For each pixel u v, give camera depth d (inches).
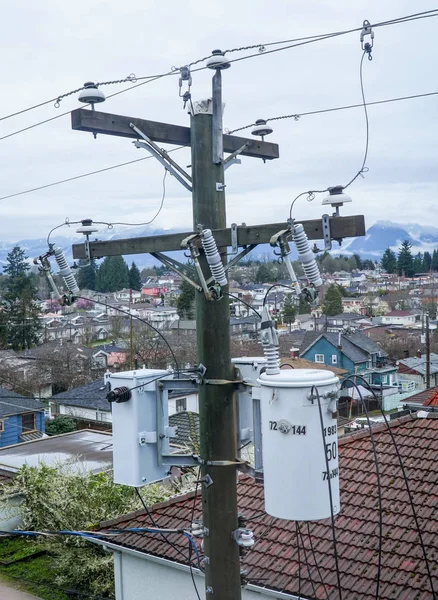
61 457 727.7
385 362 2007.9
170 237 203.2
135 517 397.1
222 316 193.9
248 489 384.2
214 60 195.0
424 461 359.6
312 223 173.5
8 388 1774.1
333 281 5280.5
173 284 5871.1
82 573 530.6
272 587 303.4
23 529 634.8
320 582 298.0
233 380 195.3
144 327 2486.5
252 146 238.1
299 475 168.2
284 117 258.4
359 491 348.8
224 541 193.2
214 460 193.9
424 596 272.5
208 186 197.2
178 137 216.8
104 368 1947.6
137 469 212.7
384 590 281.9
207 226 196.5
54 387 1902.1
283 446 169.6
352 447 389.1
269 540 335.3
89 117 204.7
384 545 307.9
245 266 5295.3
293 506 168.4
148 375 216.5
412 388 1728.6
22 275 2783.0
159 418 215.6
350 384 209.6
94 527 398.0
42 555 621.6
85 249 227.9
